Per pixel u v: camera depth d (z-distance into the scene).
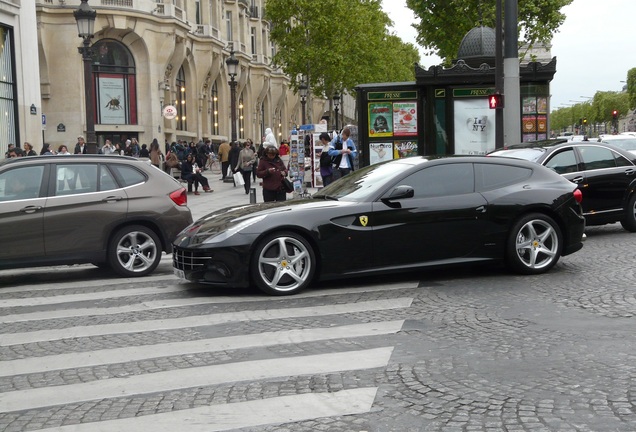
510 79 17.88
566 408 4.70
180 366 5.95
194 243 8.66
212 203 22.98
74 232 10.23
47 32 42.12
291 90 83.50
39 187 10.20
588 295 8.26
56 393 5.41
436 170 9.31
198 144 44.84
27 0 28.34
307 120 55.97
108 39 43.78
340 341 6.54
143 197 10.65
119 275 10.66
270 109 76.25
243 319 7.52
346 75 60.25
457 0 39.12
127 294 9.21
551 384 5.19
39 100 29.42
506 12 17.77
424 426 4.49
